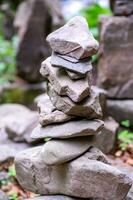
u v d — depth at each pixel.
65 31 1.28
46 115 1.30
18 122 2.29
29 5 3.72
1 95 3.53
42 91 3.59
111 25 2.27
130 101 2.30
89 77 1.26
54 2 3.72
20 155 1.44
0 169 1.95
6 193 1.75
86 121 1.29
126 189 1.29
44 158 1.29
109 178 1.27
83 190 1.29
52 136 1.28
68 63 1.24
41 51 3.67
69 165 1.30
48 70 1.30
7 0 5.28
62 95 1.26
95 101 1.27
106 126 2.01
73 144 1.30
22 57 3.67
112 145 2.03
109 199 1.29
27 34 3.64
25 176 1.42
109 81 2.32
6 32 4.54
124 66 2.31
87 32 1.26
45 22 3.66
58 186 1.35
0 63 3.99
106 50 2.29
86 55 1.22
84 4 5.33
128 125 2.25
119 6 2.29
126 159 1.99
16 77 3.79
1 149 2.06
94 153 1.32
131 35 2.28
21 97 3.55
